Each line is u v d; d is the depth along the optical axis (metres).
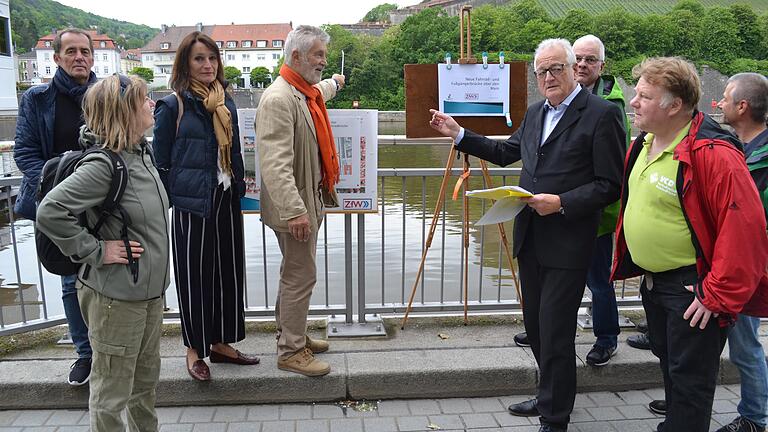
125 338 2.38
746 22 72.62
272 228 3.24
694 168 2.29
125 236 2.33
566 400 2.90
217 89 3.09
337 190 3.74
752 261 2.19
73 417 3.17
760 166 2.81
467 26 3.85
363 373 3.34
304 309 3.31
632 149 2.65
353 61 63.25
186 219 3.09
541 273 2.96
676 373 2.46
